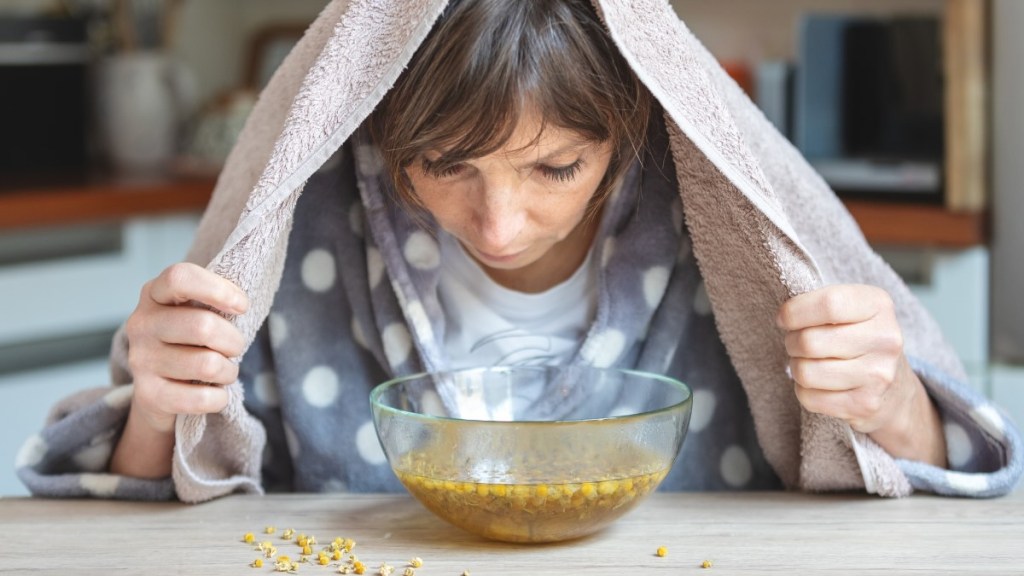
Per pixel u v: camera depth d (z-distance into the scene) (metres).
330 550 0.86
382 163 1.03
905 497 0.96
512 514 0.83
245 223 0.86
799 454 1.04
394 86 0.87
